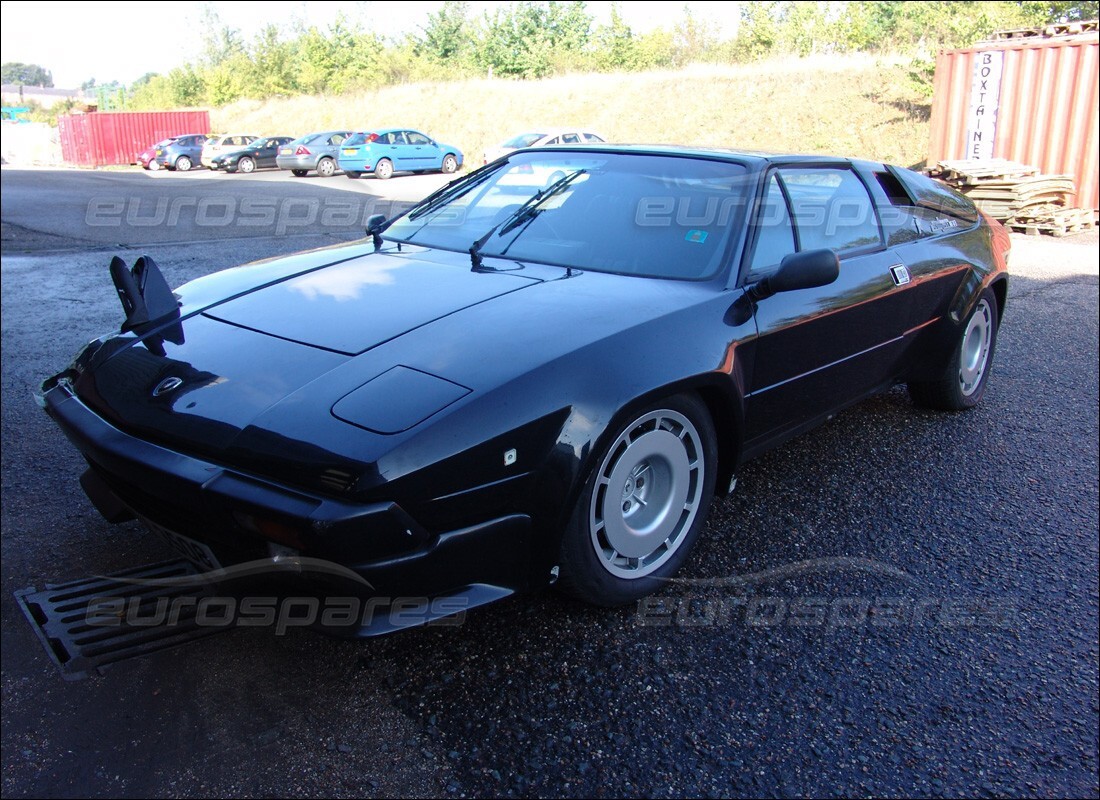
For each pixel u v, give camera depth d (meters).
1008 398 4.94
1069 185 12.05
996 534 3.26
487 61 39.53
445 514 2.05
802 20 32.25
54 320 6.37
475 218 3.37
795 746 2.12
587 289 2.69
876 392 3.93
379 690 2.24
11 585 2.68
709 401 2.77
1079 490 3.68
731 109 25.19
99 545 2.94
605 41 40.00
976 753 2.13
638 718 2.18
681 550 2.78
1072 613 2.76
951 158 13.74
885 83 23.31
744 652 2.47
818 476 3.74
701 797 1.94
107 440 2.25
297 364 2.28
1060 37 12.48
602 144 3.69
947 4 27.42
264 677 2.29
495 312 2.50
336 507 1.91
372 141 22.88
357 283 2.82
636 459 2.48
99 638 2.43
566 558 2.38
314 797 1.89
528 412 2.15
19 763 1.95
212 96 46.56
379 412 2.05
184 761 1.98
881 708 2.27
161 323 2.69
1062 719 2.27
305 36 45.69
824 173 3.58
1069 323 6.81
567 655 2.42
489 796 1.91
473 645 2.45
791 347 3.04
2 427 4.08
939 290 4.01
